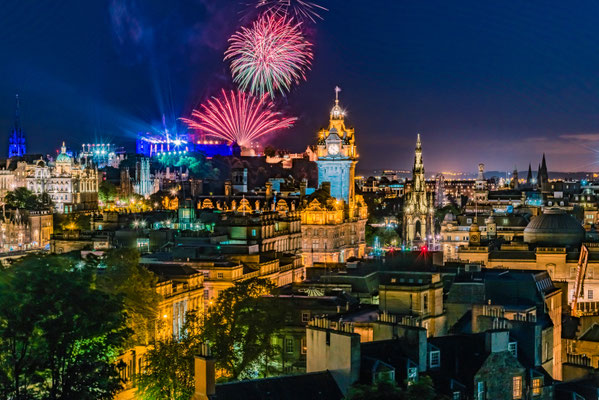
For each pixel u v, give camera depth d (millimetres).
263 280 186125
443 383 116000
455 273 197750
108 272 189375
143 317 188625
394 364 115000
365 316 165375
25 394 128125
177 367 147875
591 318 187125
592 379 137250
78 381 131750
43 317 131625
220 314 165500
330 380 112062
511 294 177375
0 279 135875
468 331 157250
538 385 123250
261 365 167125
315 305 179125
